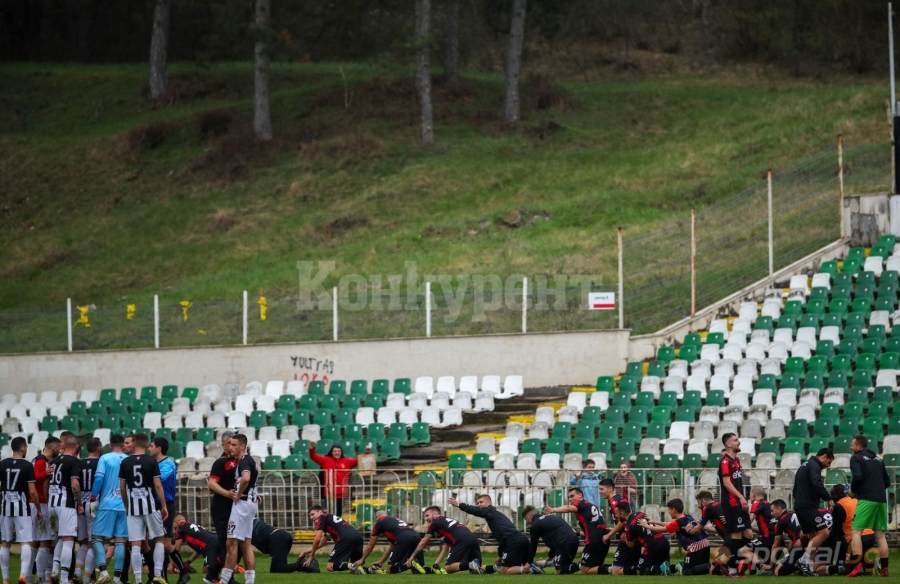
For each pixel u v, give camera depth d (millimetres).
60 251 143375
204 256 136125
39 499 46875
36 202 160000
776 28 199750
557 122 170250
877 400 74938
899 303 87312
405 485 65438
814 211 113312
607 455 73625
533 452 74312
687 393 79375
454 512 63906
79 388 99750
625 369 90625
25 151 175000
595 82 196375
